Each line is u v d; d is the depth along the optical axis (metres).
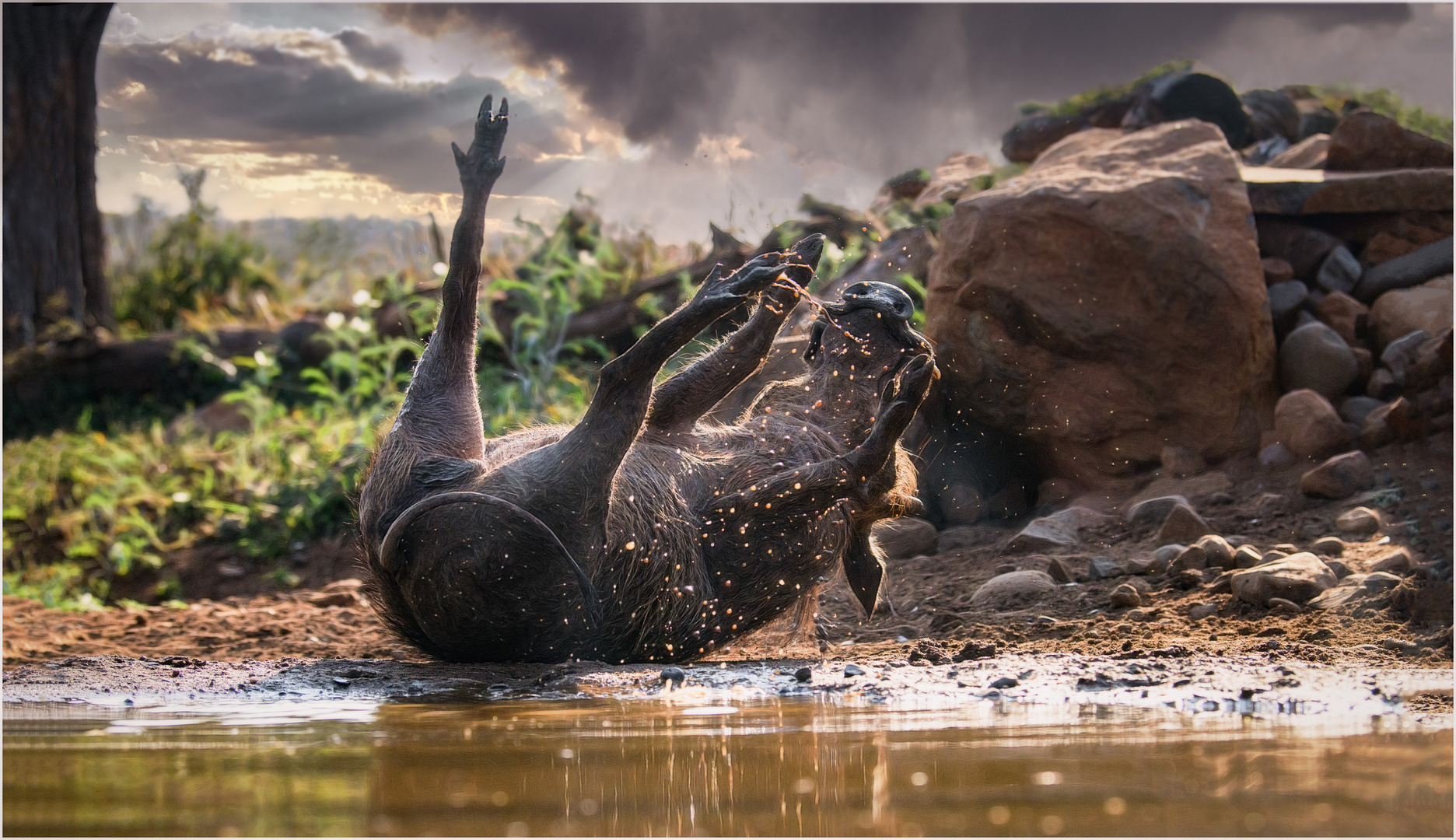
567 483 9.68
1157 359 17.91
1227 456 17.84
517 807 5.23
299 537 23.52
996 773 5.81
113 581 23.34
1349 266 20.03
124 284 42.00
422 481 10.27
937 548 17.59
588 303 29.83
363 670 10.95
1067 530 16.61
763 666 10.94
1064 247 18.00
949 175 28.47
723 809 5.11
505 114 11.16
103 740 7.37
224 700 9.53
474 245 10.88
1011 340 18.27
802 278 11.62
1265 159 25.41
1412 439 16.69
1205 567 13.97
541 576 9.94
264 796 5.51
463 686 10.00
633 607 10.73
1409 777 5.66
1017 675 9.70
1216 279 17.72
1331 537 14.44
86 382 35.00
